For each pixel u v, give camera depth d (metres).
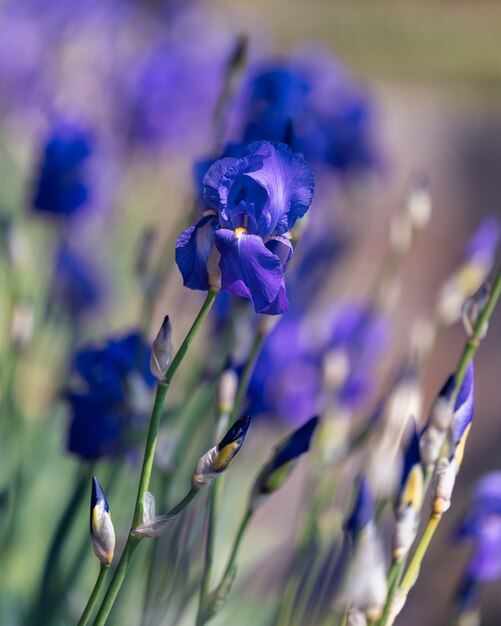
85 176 2.03
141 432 1.53
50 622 1.59
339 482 1.71
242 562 1.96
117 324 2.52
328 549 1.63
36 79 3.19
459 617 1.59
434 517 1.33
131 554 1.26
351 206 2.35
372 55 8.52
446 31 9.56
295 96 1.89
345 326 1.90
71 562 1.79
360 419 2.31
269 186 1.25
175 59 2.89
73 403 1.54
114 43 3.36
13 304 1.69
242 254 1.24
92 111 3.14
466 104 7.18
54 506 1.95
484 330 1.33
